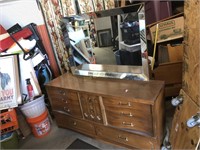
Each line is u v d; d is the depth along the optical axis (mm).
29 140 1967
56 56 2268
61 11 1969
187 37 1225
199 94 1130
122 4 2252
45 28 2156
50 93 1880
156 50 2043
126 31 1453
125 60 1568
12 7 2096
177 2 2514
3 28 1970
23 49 1972
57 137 1940
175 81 1993
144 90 1416
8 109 1816
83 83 1711
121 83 1586
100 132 1708
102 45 1616
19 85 1890
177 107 1442
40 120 1922
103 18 1497
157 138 1409
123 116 1473
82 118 1758
